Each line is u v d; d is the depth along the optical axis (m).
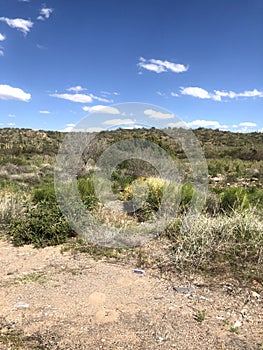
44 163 18.19
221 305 2.95
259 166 17.17
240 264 3.75
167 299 3.06
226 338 2.43
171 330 2.53
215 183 11.93
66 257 4.18
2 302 2.98
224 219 4.70
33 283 3.39
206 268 3.69
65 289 3.26
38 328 2.56
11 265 3.91
